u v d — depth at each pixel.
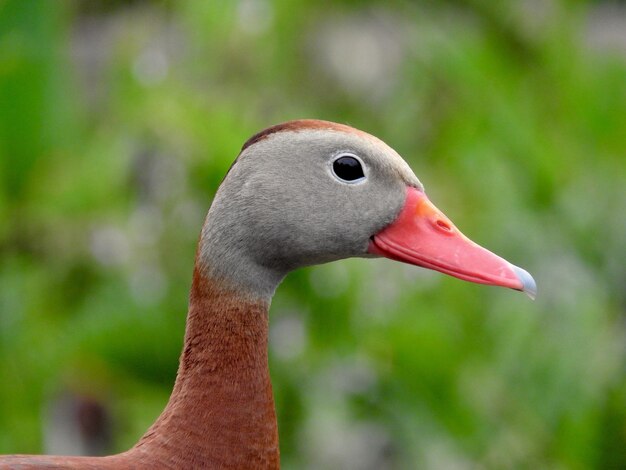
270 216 5.38
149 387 8.09
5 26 8.35
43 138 8.52
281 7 9.88
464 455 8.02
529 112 9.24
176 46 10.55
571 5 10.09
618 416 8.18
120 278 8.22
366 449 8.48
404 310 8.16
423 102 10.09
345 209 5.46
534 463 8.01
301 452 8.37
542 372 8.03
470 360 8.09
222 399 5.30
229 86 9.65
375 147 5.54
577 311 8.22
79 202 8.65
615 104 9.55
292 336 8.27
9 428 8.24
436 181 9.03
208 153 8.04
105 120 10.12
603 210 8.98
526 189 8.87
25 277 8.55
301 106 10.34
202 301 5.39
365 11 12.26
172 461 5.22
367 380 8.23
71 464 5.12
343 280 8.12
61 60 8.49
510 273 5.45
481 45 9.45
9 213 8.59
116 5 13.57
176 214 8.33
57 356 8.10
